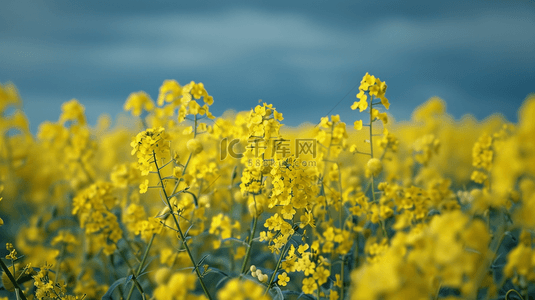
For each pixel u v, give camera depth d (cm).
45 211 341
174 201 198
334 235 191
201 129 206
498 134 209
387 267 81
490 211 188
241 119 231
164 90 251
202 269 217
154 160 171
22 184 368
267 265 271
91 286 237
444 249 83
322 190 212
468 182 394
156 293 99
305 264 165
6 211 358
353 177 249
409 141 427
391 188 195
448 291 163
